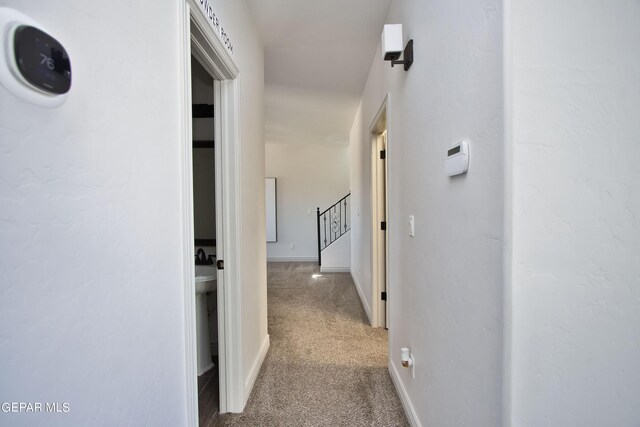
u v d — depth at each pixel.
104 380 0.63
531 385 0.74
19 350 0.46
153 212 0.81
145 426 0.77
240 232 1.68
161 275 0.85
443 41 1.08
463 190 0.94
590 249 0.73
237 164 1.65
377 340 2.59
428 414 1.29
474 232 0.88
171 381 0.90
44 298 0.50
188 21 1.00
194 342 1.01
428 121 1.25
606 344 0.74
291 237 6.62
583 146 0.72
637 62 0.71
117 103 0.67
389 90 1.99
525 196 0.72
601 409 0.75
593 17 0.71
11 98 0.44
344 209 6.52
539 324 0.74
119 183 0.67
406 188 1.61
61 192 0.53
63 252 0.53
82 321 0.57
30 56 0.45
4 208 0.44
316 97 3.52
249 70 1.92
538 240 0.73
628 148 0.72
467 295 0.93
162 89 0.85
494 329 0.78
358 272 4.11
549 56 0.71
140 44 0.75
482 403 0.84
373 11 1.97
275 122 4.56
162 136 0.85
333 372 2.08
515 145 0.71
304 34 2.22
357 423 1.58
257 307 2.10
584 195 0.72
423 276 1.34
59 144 0.52
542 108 0.71
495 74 0.75
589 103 0.71
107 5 0.64
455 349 1.01
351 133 4.86
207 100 2.25
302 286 4.41
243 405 1.69
